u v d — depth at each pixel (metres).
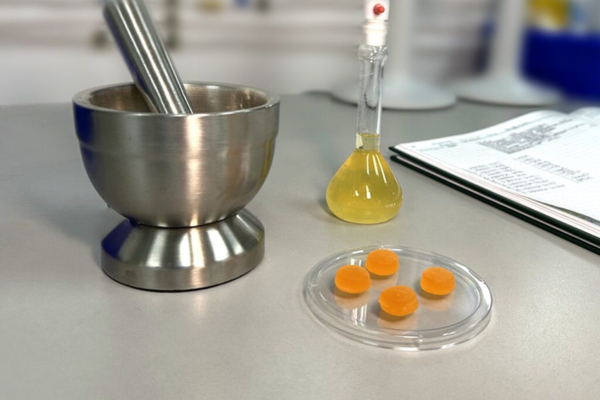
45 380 0.22
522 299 0.29
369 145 0.38
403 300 0.27
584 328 0.27
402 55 0.75
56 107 0.69
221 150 0.27
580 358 0.25
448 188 0.45
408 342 0.25
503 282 0.31
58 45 0.74
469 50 0.88
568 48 0.80
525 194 0.40
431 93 0.76
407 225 0.38
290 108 0.74
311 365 0.24
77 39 0.74
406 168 0.50
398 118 0.69
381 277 0.31
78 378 0.22
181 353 0.24
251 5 0.81
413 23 0.76
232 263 0.30
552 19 0.80
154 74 0.30
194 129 0.27
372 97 0.37
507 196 0.41
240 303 0.28
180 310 0.27
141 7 0.31
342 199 0.38
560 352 0.25
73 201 0.40
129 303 0.28
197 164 0.27
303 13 0.84
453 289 0.30
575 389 0.23
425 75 0.88
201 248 0.29
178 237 0.29
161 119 0.26
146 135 0.26
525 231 0.38
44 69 0.74
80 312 0.27
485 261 0.33
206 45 0.80
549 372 0.24
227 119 0.27
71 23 0.73
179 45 0.79
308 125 0.65
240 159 0.28
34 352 0.24
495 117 0.71
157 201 0.28
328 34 0.86
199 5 0.78
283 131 0.62
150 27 0.31
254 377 0.23
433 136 0.61
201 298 0.28
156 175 0.27
